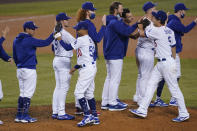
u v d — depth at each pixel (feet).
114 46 93.97
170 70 88.48
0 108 107.34
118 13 97.25
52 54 207.41
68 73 90.38
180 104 89.30
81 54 85.35
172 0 352.28
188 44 221.87
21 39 87.40
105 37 96.68
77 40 84.64
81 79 85.51
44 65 177.78
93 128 83.87
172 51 91.09
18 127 83.71
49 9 379.55
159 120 90.02
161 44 88.69
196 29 259.60
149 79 92.22
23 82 89.15
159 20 88.89
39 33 269.85
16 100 120.67
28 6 412.98
